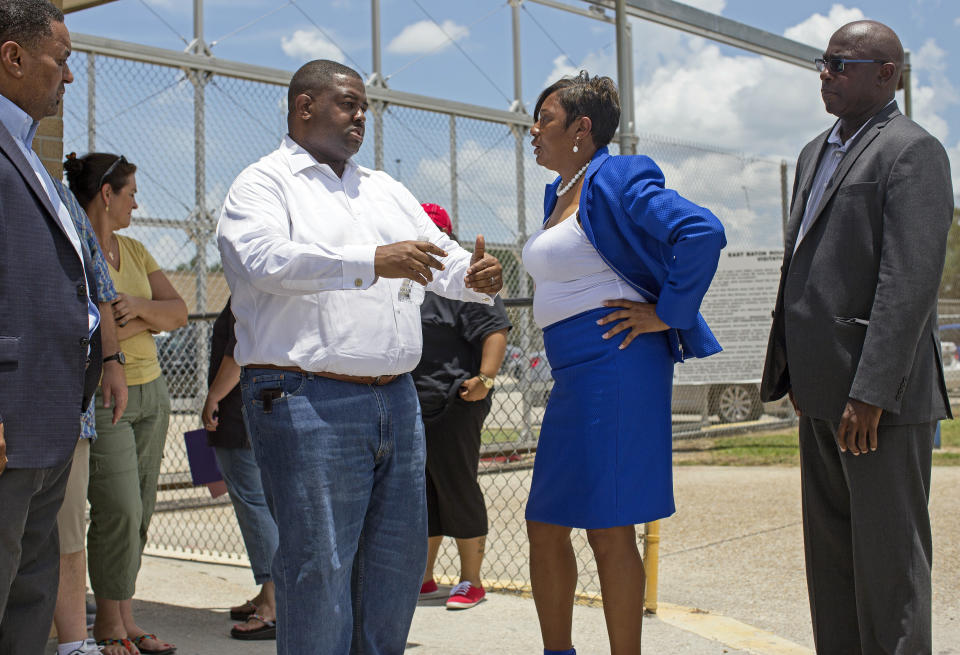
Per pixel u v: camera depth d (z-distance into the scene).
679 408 10.70
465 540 4.29
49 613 2.54
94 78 7.54
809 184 2.86
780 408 11.53
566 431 2.75
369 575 2.67
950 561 4.70
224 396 3.86
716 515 6.18
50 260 2.27
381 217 2.70
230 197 2.54
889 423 2.53
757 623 3.87
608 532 2.76
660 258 2.73
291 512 2.46
